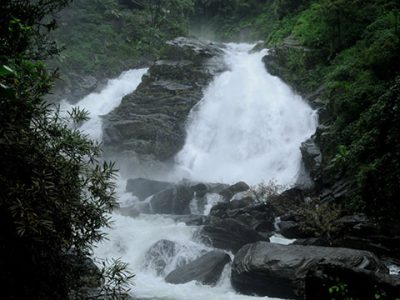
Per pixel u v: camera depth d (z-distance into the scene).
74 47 36.72
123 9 42.28
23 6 6.85
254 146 26.00
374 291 6.88
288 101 26.98
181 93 29.59
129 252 13.72
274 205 17.56
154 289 11.17
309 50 28.42
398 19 22.53
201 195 19.36
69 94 32.72
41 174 5.07
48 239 5.19
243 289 11.37
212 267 11.92
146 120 27.73
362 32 25.59
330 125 20.16
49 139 5.80
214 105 28.86
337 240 13.52
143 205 18.91
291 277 10.65
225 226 13.98
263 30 44.31
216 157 26.59
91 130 27.80
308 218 14.98
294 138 24.88
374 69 19.03
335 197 16.41
